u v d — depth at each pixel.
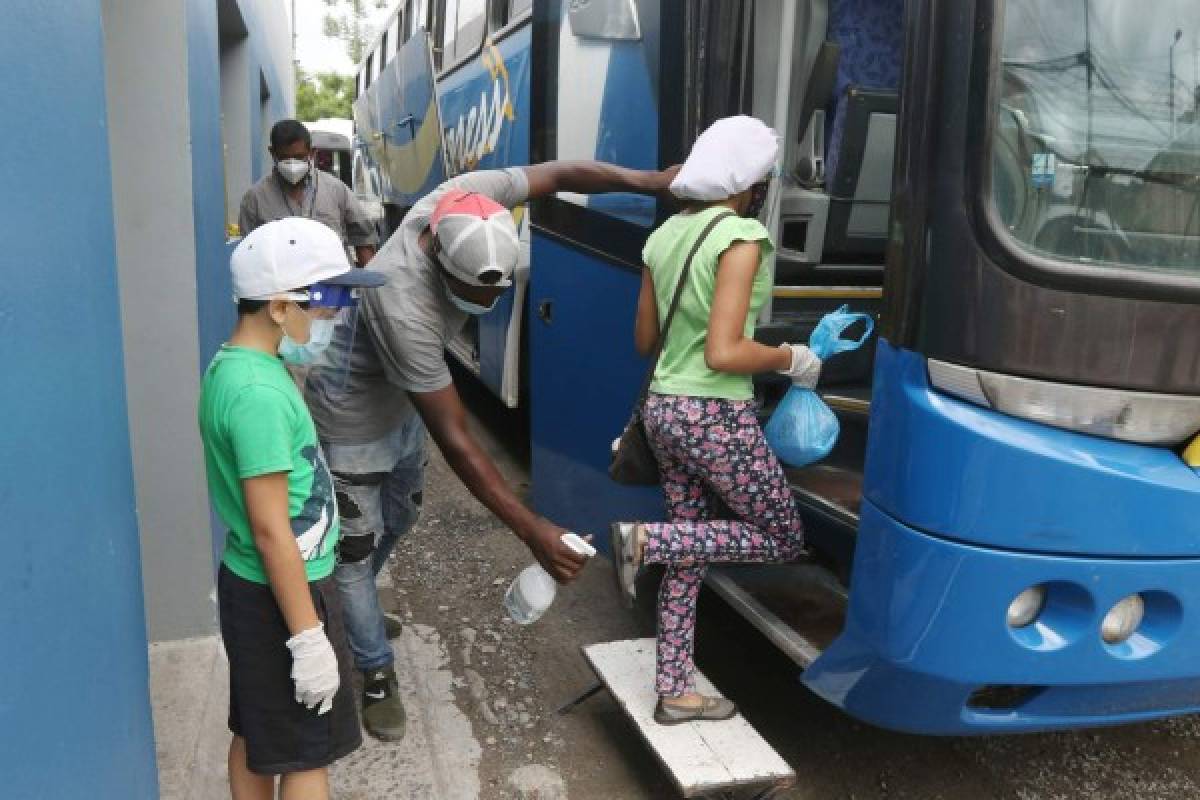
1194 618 2.19
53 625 1.47
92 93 1.77
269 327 1.97
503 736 3.08
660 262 2.68
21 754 1.35
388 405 2.82
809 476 3.24
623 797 2.80
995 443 2.02
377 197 11.32
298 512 1.96
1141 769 3.01
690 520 2.85
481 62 6.18
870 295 3.71
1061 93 2.10
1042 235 2.11
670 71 3.17
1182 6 2.19
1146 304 2.08
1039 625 2.14
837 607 2.88
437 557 4.52
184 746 2.71
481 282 2.37
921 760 3.04
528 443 6.53
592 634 3.78
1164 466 2.12
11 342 1.35
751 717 3.26
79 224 1.66
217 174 4.10
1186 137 2.20
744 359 2.46
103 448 1.74
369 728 3.00
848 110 3.47
